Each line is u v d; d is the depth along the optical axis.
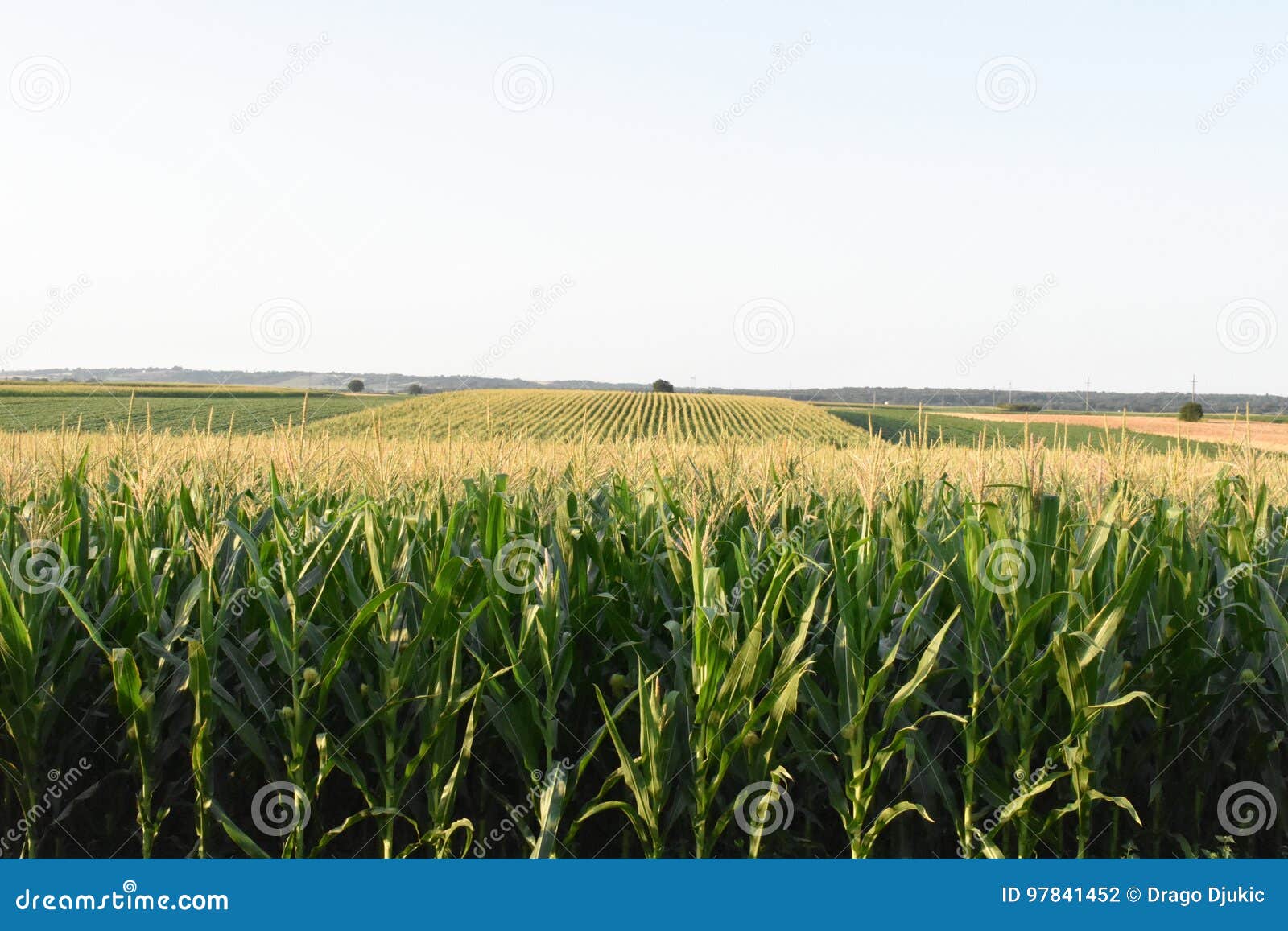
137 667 3.64
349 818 3.59
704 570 3.53
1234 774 4.18
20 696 3.57
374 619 3.71
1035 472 4.22
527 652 3.71
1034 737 3.64
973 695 3.62
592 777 4.07
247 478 5.70
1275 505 5.96
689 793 3.68
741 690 3.41
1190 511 5.09
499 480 4.96
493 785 3.99
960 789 4.00
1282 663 3.77
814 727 3.84
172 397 53.78
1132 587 3.41
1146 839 4.07
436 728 3.50
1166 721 3.96
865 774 3.59
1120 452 5.12
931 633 3.87
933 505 5.34
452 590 3.68
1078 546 4.19
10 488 4.71
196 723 3.43
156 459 5.37
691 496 4.50
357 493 5.29
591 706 4.10
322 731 3.75
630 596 4.14
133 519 4.07
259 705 3.64
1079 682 3.44
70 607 3.89
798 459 6.42
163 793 3.93
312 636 3.59
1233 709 4.06
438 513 4.60
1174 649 3.87
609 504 5.59
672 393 80.38
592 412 59.16
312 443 5.51
